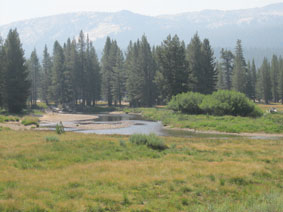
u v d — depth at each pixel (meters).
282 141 26.61
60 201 8.80
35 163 14.00
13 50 69.75
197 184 11.37
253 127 37.44
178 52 78.00
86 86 104.12
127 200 9.30
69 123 50.38
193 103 57.84
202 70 88.12
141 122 52.72
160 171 13.00
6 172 12.05
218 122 42.59
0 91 68.50
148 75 96.12
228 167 14.25
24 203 8.45
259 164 15.36
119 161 15.34
